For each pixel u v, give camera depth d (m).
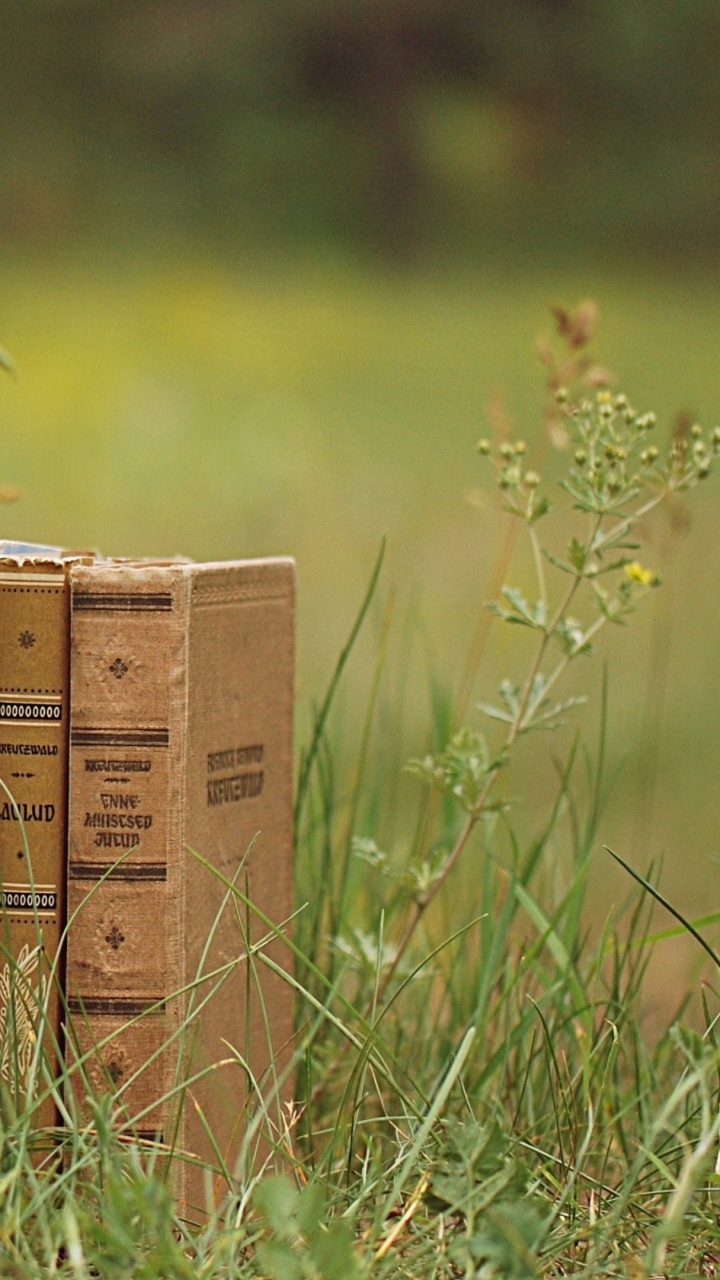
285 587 1.48
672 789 2.46
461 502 5.10
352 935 1.56
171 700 1.40
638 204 15.12
